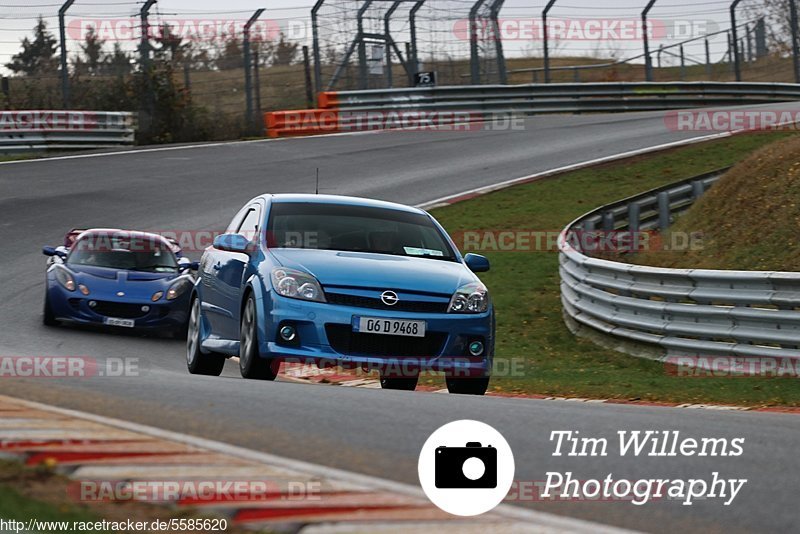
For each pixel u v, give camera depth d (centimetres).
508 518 1274
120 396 2073
